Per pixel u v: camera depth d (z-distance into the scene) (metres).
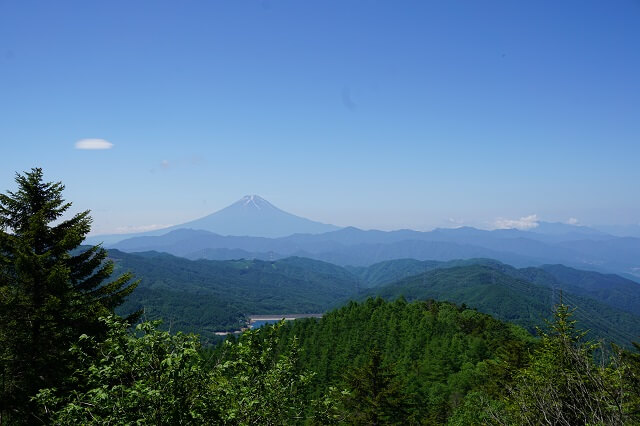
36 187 17.59
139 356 7.74
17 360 14.91
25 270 15.23
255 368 9.20
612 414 8.13
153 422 7.29
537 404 9.91
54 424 7.45
